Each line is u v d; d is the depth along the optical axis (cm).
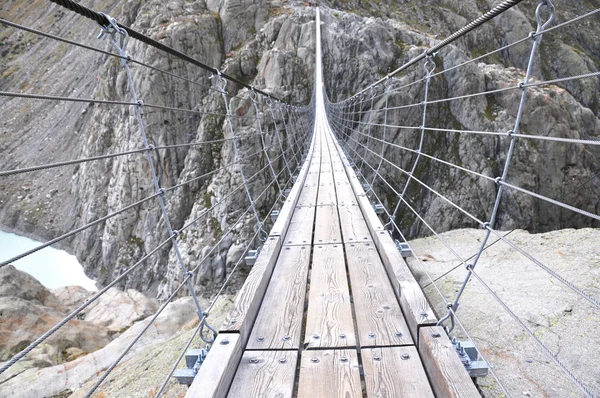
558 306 240
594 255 287
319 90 1803
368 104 2395
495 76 2688
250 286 221
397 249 265
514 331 224
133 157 2359
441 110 2503
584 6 6247
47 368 397
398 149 2370
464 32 195
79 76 4725
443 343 159
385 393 152
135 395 269
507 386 187
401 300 211
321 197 482
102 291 107
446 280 292
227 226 1967
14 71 5306
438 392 147
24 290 837
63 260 2698
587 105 4659
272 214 400
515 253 314
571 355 202
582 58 4847
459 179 2427
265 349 184
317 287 244
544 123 2577
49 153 3800
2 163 3844
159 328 480
